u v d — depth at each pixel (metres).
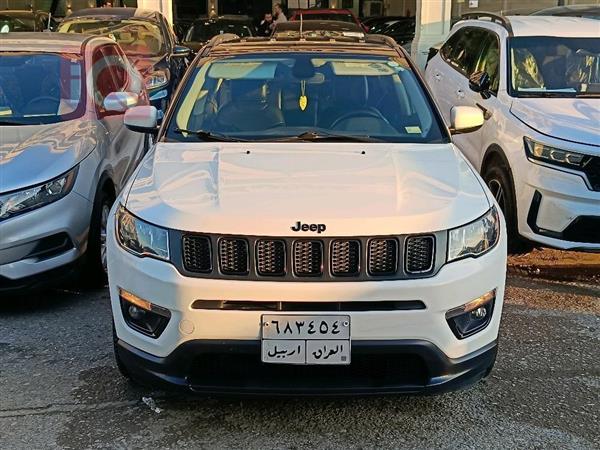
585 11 8.57
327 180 3.46
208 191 3.36
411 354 3.12
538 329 4.58
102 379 3.87
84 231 4.85
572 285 5.46
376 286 3.06
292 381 3.17
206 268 3.11
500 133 5.95
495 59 6.68
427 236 3.13
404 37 17.47
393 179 3.49
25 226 4.45
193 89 4.48
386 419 3.49
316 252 3.07
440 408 3.60
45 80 5.72
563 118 5.54
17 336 4.40
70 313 4.76
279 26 11.59
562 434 3.38
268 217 3.10
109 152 5.47
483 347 3.29
